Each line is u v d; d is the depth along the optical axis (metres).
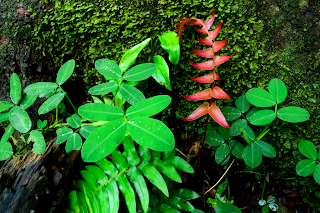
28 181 0.28
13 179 0.29
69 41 0.37
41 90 0.30
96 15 0.34
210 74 0.28
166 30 0.34
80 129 0.29
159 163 0.31
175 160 0.31
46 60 0.38
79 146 0.28
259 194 0.35
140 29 0.34
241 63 0.33
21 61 0.37
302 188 0.35
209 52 0.28
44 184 0.28
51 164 0.31
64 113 0.39
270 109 0.31
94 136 0.22
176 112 0.39
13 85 0.30
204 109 0.28
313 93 0.31
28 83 0.39
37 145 0.28
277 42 0.31
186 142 0.40
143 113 0.24
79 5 0.34
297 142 0.33
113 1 0.33
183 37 0.33
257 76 0.33
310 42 0.30
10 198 0.27
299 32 0.30
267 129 0.33
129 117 0.24
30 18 0.35
